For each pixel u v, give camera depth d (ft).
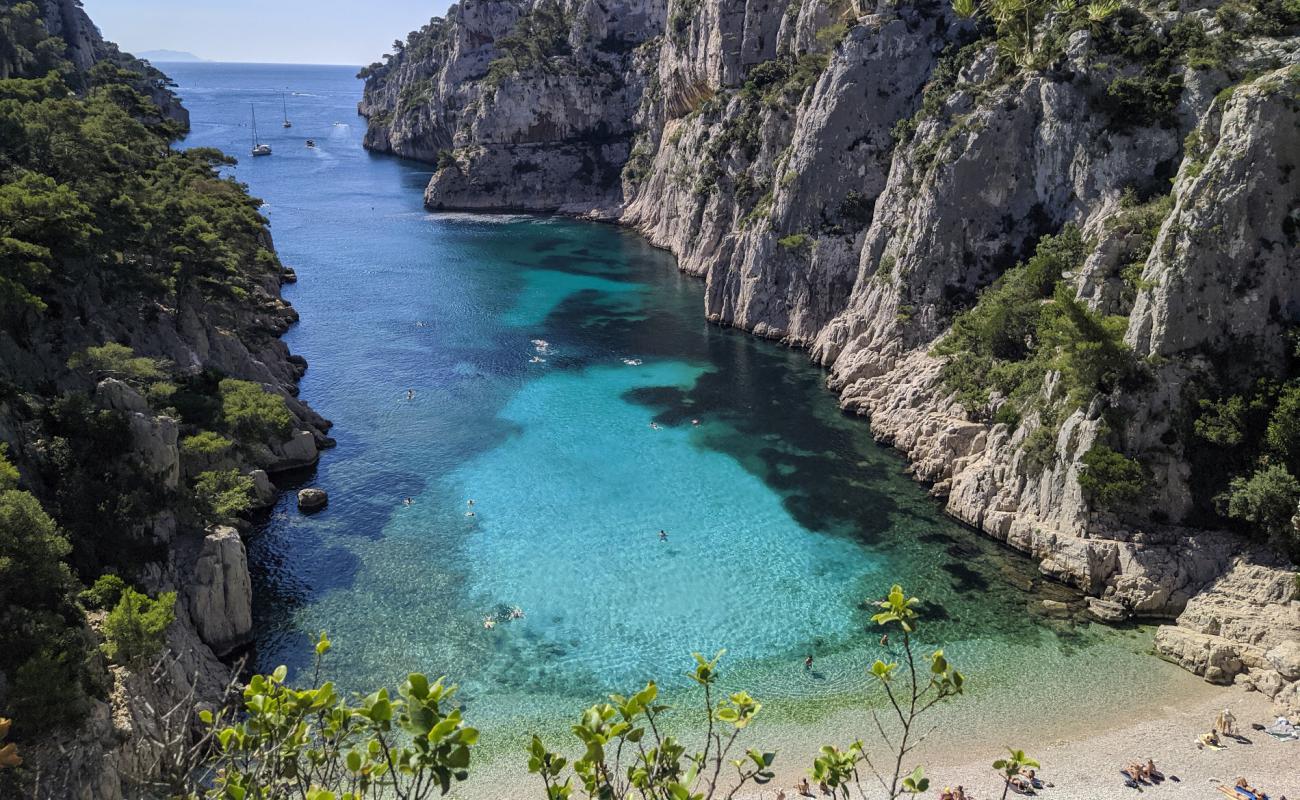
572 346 356.59
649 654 169.78
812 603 185.98
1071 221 257.75
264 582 191.42
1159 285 191.31
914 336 286.05
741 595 189.16
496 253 523.29
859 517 222.07
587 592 189.88
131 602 132.98
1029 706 153.58
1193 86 233.14
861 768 140.05
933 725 149.69
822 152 346.95
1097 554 185.57
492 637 174.19
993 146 274.36
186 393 221.87
